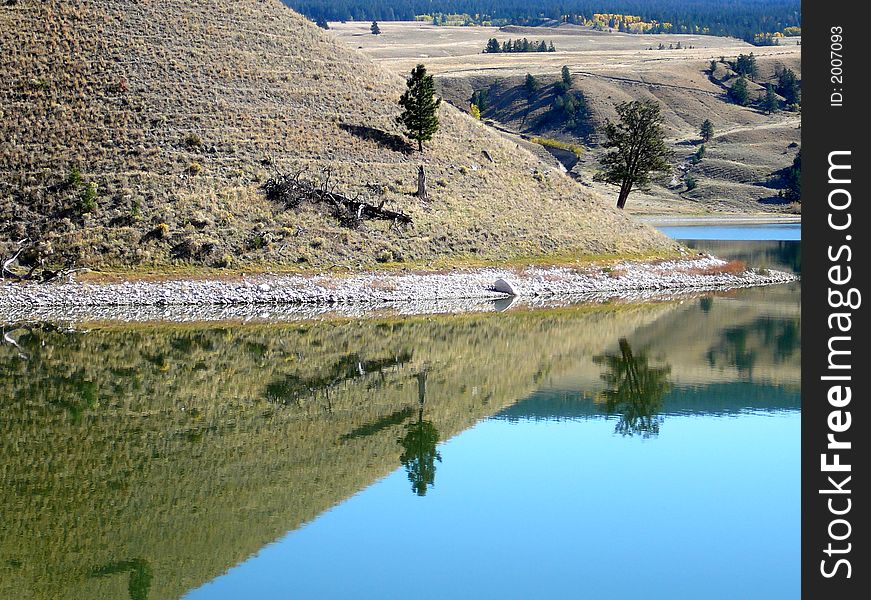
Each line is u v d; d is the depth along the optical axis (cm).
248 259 6969
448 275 7369
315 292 6869
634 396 4634
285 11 10456
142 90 8256
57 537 2809
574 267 7944
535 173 9244
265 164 7862
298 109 8744
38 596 2453
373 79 9781
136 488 3209
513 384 4803
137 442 3709
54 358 5069
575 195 9212
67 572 2595
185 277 6731
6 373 4731
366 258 7269
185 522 2947
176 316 6228
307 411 4231
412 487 3322
